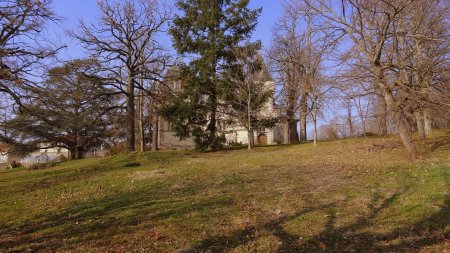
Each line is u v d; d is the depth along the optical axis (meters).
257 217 8.87
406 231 7.43
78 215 10.31
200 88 28.17
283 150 24.81
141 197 11.96
